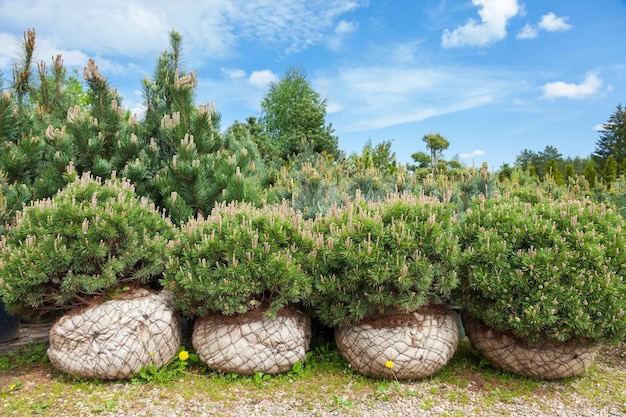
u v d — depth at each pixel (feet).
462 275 14.75
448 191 19.21
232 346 13.98
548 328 13.80
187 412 12.28
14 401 12.65
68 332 13.75
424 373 14.21
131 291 15.06
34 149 19.25
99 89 21.13
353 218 14.75
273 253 13.62
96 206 14.29
